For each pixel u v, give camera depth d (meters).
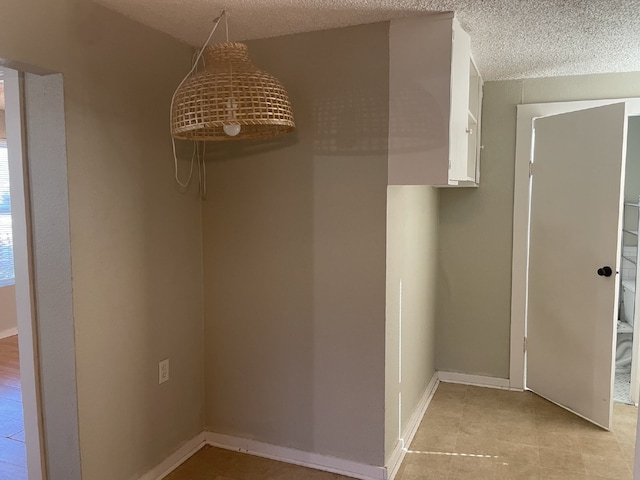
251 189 2.56
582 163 2.98
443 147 2.20
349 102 2.34
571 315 3.11
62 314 1.98
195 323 2.67
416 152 2.24
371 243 2.35
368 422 2.42
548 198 3.22
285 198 2.49
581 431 2.90
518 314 3.46
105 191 2.09
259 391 2.63
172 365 2.52
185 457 2.61
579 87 3.22
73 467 2.04
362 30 2.29
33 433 2.08
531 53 2.73
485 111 3.41
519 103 3.34
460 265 3.57
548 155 3.21
